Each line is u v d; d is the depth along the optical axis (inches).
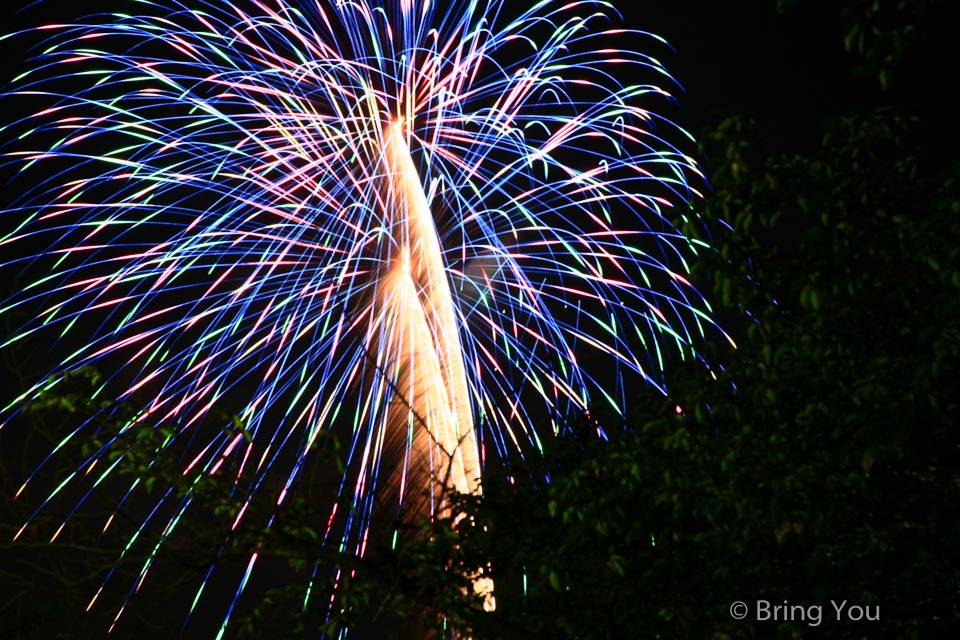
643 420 384.2
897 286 327.3
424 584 385.1
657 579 367.9
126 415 407.8
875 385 306.0
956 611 335.6
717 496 334.0
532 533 394.3
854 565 335.9
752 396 334.0
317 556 397.4
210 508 401.4
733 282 329.4
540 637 386.3
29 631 400.5
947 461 324.2
